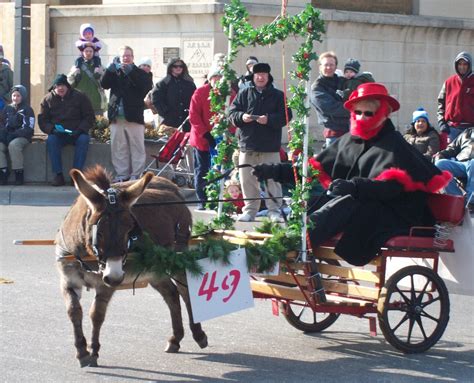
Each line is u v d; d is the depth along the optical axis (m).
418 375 7.32
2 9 23.48
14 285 10.41
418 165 7.89
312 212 8.28
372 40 22.78
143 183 6.94
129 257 7.21
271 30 8.16
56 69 22.56
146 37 21.42
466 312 9.61
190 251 7.51
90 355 7.43
